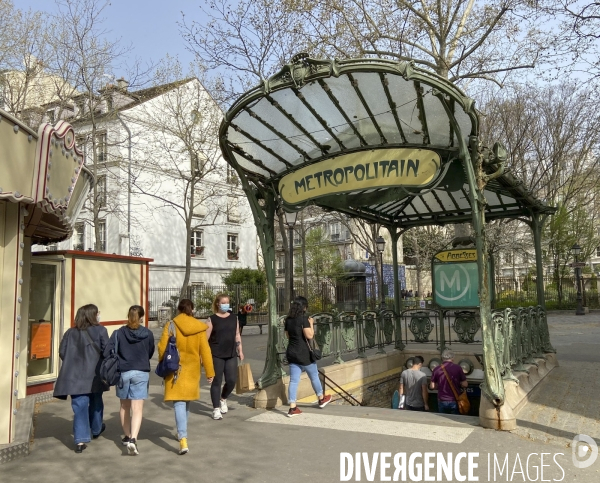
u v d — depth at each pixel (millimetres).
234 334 7078
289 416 6812
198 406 7602
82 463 5051
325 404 7414
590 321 24453
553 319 26453
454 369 8461
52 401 8297
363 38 15672
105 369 5203
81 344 5520
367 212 10664
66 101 19797
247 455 5227
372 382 9984
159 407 7559
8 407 5316
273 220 8211
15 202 5547
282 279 46406
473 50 14734
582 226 32000
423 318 11383
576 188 28344
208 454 5281
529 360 8734
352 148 7094
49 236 9156
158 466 4941
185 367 5438
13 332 5430
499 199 9859
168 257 32250
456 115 6246
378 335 10711
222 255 36594
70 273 9047
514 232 28984
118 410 7461
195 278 34344
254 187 8328
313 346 7148
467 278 9852
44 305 8867
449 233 34000
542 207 10625
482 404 6191
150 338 5520
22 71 19812
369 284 31109
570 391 8180
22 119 19828
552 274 34781
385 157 6883
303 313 7148
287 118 6906
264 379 7406
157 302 30547
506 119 21688
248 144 7543
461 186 7055
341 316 9414
